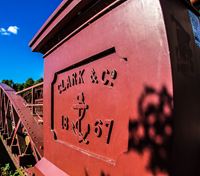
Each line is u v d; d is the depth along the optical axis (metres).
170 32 1.51
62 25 2.78
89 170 2.33
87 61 2.45
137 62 1.70
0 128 8.58
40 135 5.02
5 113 7.92
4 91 7.95
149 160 1.56
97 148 2.24
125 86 1.86
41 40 3.36
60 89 3.13
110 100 2.06
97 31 2.23
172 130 1.41
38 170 3.46
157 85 1.52
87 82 2.45
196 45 1.77
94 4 2.18
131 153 1.72
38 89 7.58
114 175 1.94
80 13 2.42
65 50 2.92
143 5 1.67
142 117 1.63
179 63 1.51
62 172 2.91
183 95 1.49
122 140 1.88
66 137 2.92
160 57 1.51
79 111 2.60
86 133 2.45
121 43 1.88
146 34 1.63
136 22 1.73
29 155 5.26
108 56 2.11
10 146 6.82
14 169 8.24
